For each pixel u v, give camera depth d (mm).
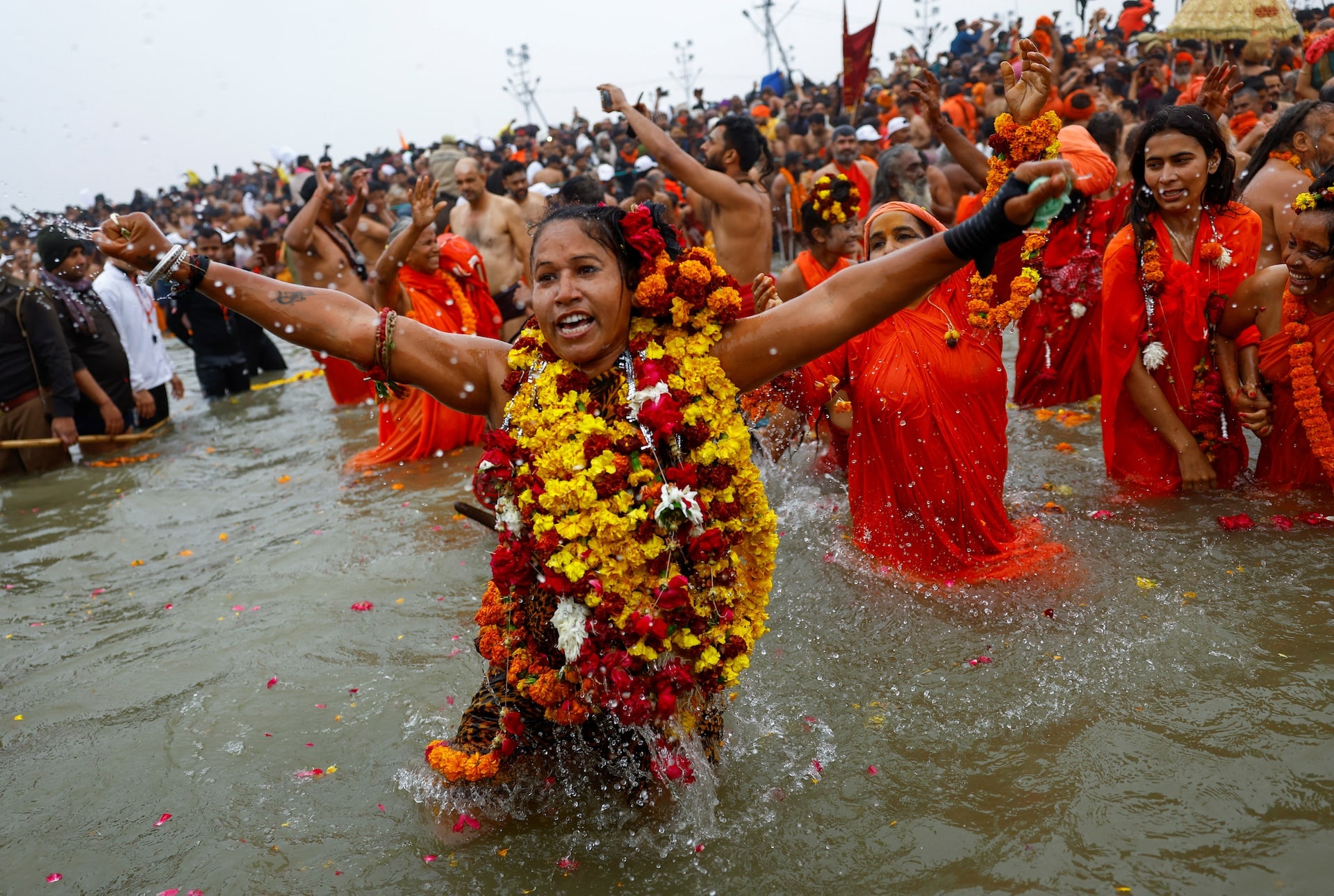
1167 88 12859
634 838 2654
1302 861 2309
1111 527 4230
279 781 3016
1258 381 4496
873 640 3545
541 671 2668
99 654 4031
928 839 2529
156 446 8008
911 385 3889
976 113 14641
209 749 3223
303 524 5453
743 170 6352
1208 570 3750
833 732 3027
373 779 2996
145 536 5590
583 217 2572
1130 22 19344
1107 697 3035
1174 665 3158
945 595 3793
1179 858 2363
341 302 2791
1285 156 5375
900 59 20484
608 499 2557
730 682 2760
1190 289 4418
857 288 2494
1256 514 4215
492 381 2822
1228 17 9070
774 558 2801
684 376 2572
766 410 4973
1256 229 4488
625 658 2551
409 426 6629
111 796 3023
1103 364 4676
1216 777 2615
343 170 11750
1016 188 2242
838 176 5402
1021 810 2590
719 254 6383
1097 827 2490
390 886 2543
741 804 2744
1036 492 4742
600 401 2652
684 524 2568
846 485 5090
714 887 2451
